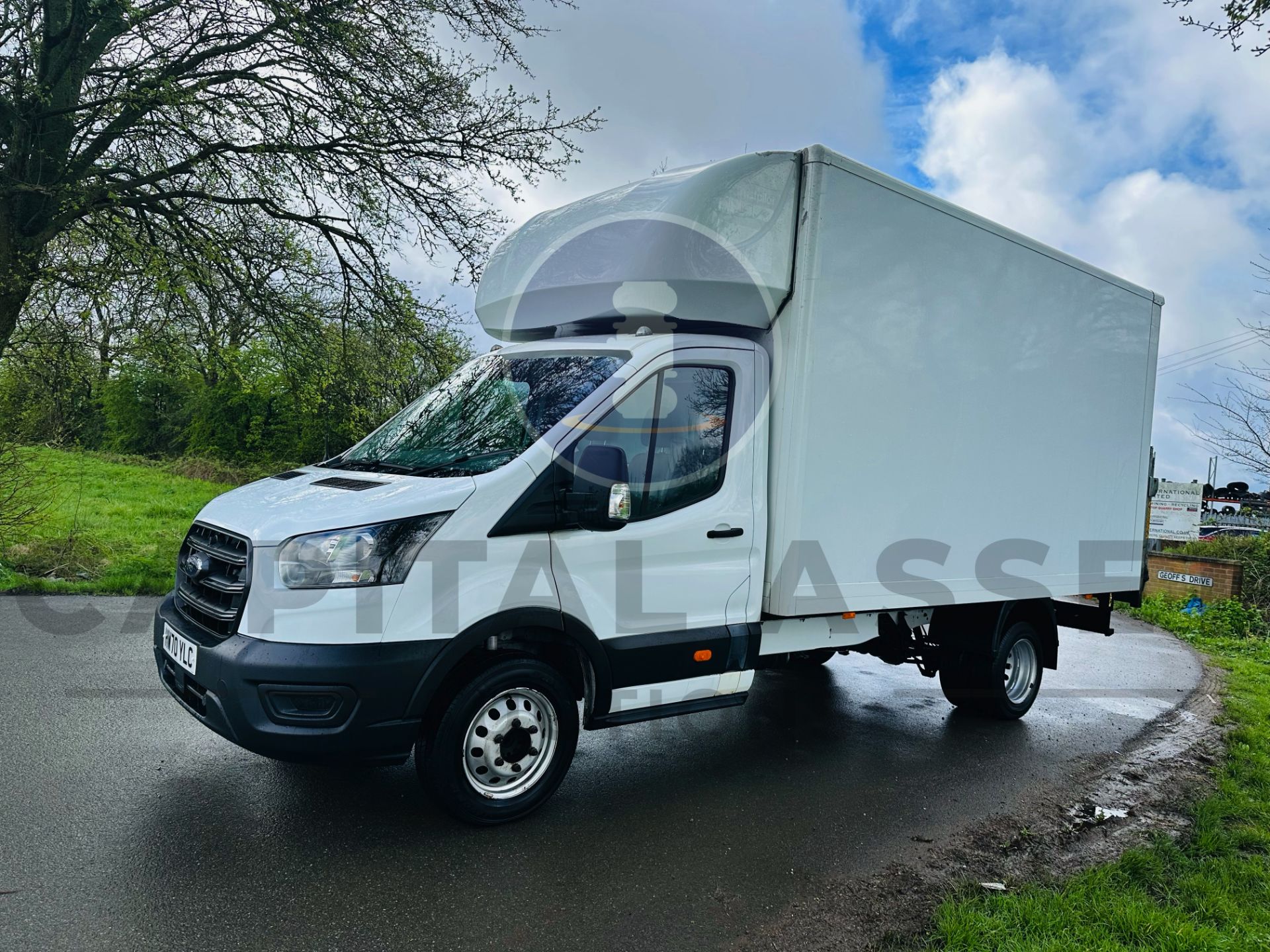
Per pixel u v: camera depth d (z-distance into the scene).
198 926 2.89
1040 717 6.53
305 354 10.28
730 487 4.40
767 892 3.41
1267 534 14.62
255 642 3.30
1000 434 5.57
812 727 5.81
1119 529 6.71
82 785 3.94
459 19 9.83
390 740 3.41
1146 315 6.84
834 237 4.45
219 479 20.22
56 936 2.76
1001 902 3.35
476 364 4.91
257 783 4.10
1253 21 5.07
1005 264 5.50
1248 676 8.82
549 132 10.24
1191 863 3.87
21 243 8.75
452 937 2.94
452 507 3.56
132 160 9.57
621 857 3.65
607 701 4.06
